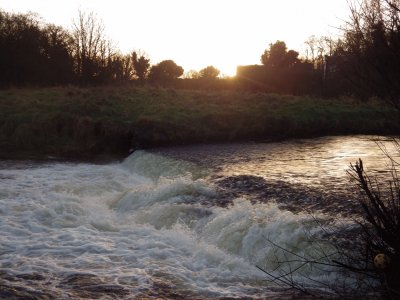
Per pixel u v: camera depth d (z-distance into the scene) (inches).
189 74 2193.7
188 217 407.8
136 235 381.7
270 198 420.5
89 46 1692.9
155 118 928.3
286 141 848.3
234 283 285.0
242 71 1659.7
